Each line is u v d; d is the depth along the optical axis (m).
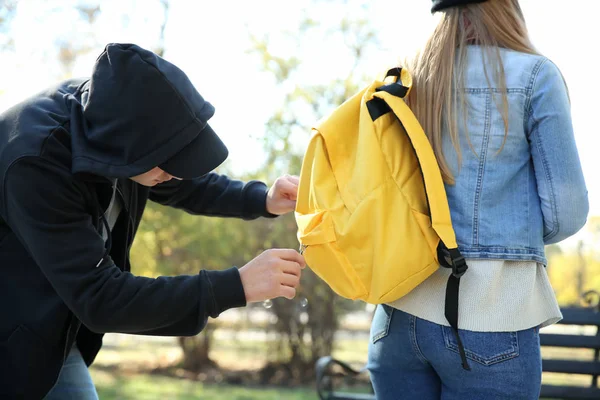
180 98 1.77
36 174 1.73
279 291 1.83
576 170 1.78
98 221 1.88
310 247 1.87
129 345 8.50
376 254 1.79
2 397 1.81
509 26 1.91
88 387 2.01
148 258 6.73
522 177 1.83
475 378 1.78
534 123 1.81
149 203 6.57
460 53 1.88
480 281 1.77
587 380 6.04
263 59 6.56
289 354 6.73
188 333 1.83
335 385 6.46
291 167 6.48
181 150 1.81
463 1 1.91
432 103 1.87
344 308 6.61
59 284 1.74
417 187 1.83
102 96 1.76
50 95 1.93
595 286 7.05
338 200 1.88
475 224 1.80
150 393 5.80
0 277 1.84
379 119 1.88
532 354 1.79
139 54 1.76
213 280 1.81
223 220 6.57
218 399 5.57
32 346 1.81
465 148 1.83
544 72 1.81
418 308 1.82
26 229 1.73
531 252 1.79
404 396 1.93
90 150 1.76
